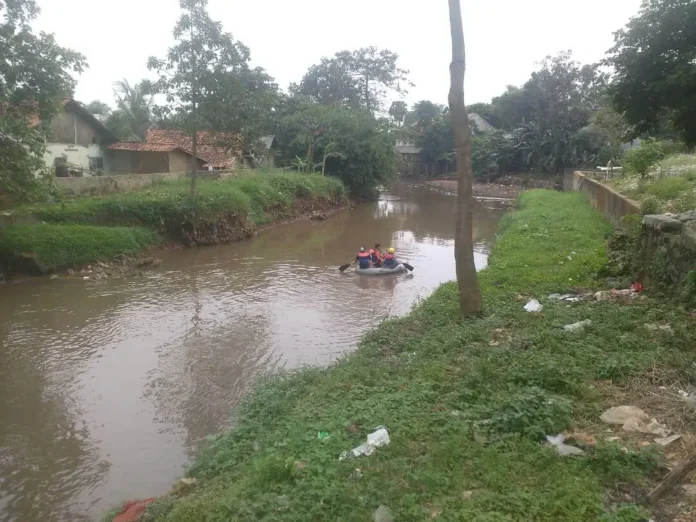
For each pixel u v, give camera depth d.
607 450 4.43
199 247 22.53
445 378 6.79
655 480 4.17
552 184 49.06
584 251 15.61
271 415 7.02
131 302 14.34
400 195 51.44
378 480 4.38
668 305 8.66
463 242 9.90
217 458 6.02
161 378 9.56
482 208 40.25
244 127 23.81
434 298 12.47
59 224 18.52
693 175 18.73
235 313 13.37
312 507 4.09
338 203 38.59
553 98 50.50
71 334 11.80
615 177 27.77
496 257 15.92
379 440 5.19
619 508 3.83
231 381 9.42
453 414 5.50
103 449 7.35
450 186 58.66
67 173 26.14
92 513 6.07
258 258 20.62
